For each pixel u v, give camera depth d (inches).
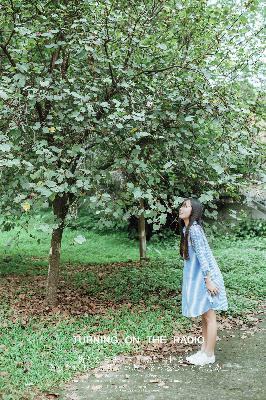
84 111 198.5
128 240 592.1
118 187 265.1
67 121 225.0
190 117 208.1
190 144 249.4
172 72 243.6
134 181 252.2
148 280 338.6
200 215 197.8
